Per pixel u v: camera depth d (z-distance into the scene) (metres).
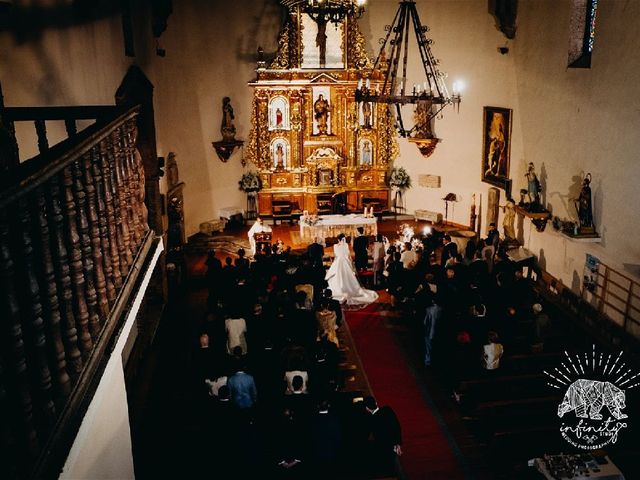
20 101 8.65
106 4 13.39
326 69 24.55
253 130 24.92
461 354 13.48
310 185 25.59
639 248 14.38
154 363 14.89
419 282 16.83
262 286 15.23
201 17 22.67
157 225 17.38
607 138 15.44
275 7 24.12
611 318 15.48
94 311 5.11
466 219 24.00
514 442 11.10
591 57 16.02
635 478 10.55
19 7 8.70
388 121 25.25
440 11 23.00
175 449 11.56
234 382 11.22
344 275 18.12
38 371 3.92
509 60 20.53
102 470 5.20
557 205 18.09
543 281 18.94
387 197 26.08
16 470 3.49
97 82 12.35
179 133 22.20
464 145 23.44
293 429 10.74
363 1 18.56
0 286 3.48
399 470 11.25
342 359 15.09
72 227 4.66
